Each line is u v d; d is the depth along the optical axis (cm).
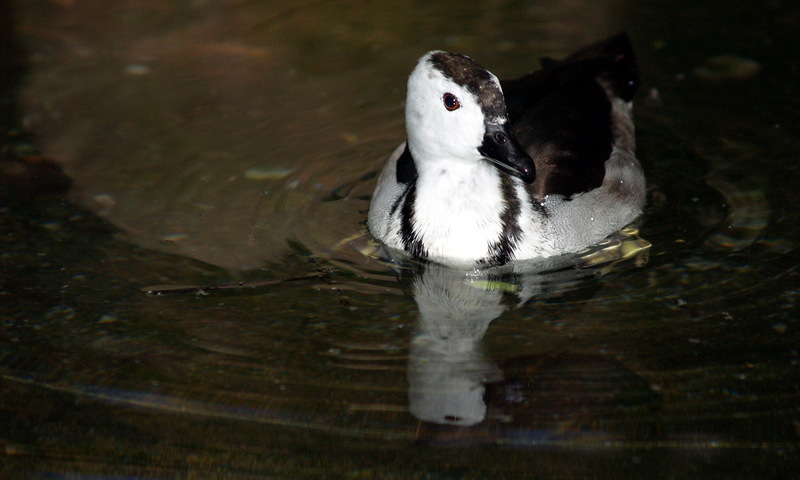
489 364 886
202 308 984
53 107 1414
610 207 1106
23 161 1284
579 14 1650
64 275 1044
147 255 1083
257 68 1523
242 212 1181
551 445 786
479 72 1011
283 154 1315
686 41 1534
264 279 1038
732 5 1630
